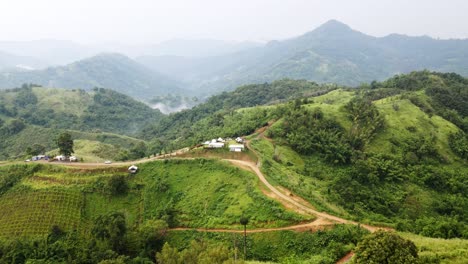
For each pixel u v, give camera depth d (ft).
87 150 641.81
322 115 474.49
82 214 326.03
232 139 433.07
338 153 405.59
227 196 305.73
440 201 362.33
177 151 435.12
